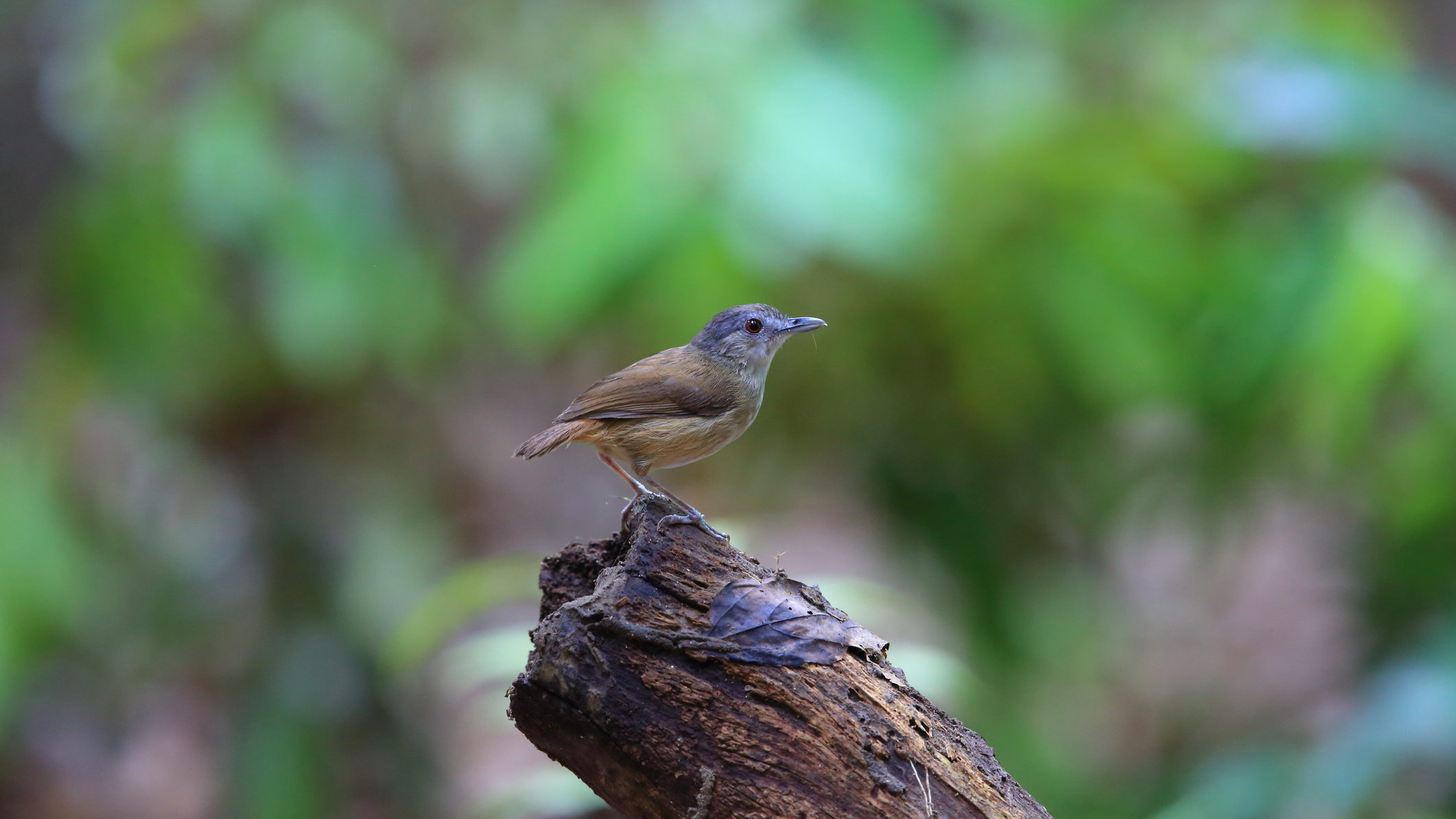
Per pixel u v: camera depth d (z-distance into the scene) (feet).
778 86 30.45
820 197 29.43
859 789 17.56
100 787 44.98
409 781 41.52
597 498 61.11
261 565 42.16
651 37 32.60
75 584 37.78
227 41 35.12
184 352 37.93
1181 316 35.24
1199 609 53.42
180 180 33.68
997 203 33.55
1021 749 36.63
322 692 40.42
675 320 33.35
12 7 47.19
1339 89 33.12
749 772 17.70
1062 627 44.37
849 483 41.09
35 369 38.34
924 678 28.89
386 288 35.55
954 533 38.86
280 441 42.19
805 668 18.03
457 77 34.27
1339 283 33.30
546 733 18.52
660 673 17.92
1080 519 40.91
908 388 37.04
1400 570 39.01
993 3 33.53
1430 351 33.99
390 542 42.83
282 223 33.96
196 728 46.83
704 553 19.17
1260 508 45.34
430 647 36.50
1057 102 33.47
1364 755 33.14
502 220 39.65
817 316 35.04
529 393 61.00
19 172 49.16
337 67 34.22
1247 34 35.58
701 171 30.19
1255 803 34.42
